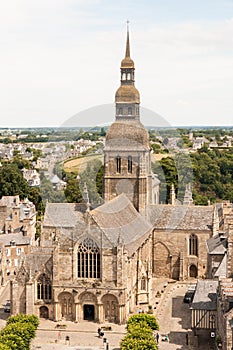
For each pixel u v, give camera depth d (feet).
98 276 464.24
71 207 559.38
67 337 425.28
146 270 508.53
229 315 342.85
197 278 595.88
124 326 455.22
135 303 501.56
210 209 605.31
